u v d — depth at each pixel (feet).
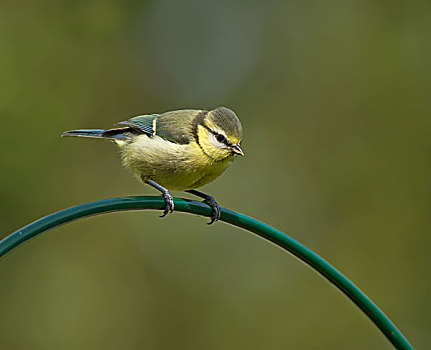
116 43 50.11
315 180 49.08
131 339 44.62
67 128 47.55
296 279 45.24
